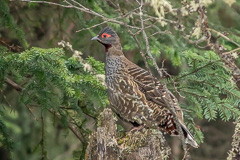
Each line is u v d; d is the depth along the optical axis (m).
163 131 12.12
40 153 13.21
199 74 12.27
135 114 12.02
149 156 9.79
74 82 11.16
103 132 9.77
